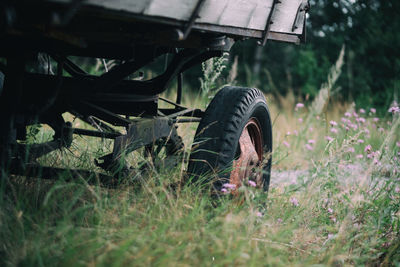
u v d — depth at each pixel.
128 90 3.60
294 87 16.53
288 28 3.71
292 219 3.45
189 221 2.63
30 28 2.19
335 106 9.92
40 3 2.04
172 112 4.15
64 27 2.25
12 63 2.77
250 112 3.50
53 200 2.68
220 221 2.74
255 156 3.66
